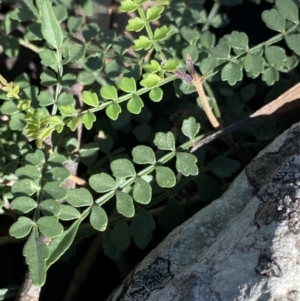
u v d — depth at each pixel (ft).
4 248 0.69
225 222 0.55
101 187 0.55
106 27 0.79
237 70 0.61
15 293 0.58
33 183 0.53
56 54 0.62
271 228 0.46
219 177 0.67
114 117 0.55
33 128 0.55
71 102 0.61
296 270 0.44
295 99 0.61
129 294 0.51
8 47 0.71
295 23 0.63
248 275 0.45
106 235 0.60
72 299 0.67
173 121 0.75
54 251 0.51
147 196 0.54
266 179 0.55
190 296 0.47
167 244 0.54
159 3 0.73
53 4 0.73
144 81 0.55
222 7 0.83
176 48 0.70
